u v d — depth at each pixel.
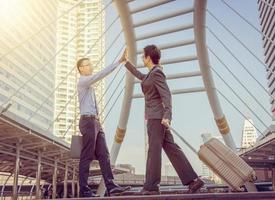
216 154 6.21
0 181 73.38
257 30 23.59
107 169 7.11
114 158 27.17
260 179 72.38
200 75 24.55
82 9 143.62
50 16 142.12
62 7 148.88
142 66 24.30
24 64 119.62
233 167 6.08
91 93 7.23
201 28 22.61
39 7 131.88
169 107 6.11
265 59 115.50
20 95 115.69
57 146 24.17
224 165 6.13
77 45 142.75
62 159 32.59
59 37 147.25
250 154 31.88
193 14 22.27
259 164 42.34
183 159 6.33
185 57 24.30
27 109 119.62
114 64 7.09
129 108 26.34
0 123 16.91
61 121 141.38
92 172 44.69
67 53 146.00
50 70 140.12
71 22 146.12
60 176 52.84
